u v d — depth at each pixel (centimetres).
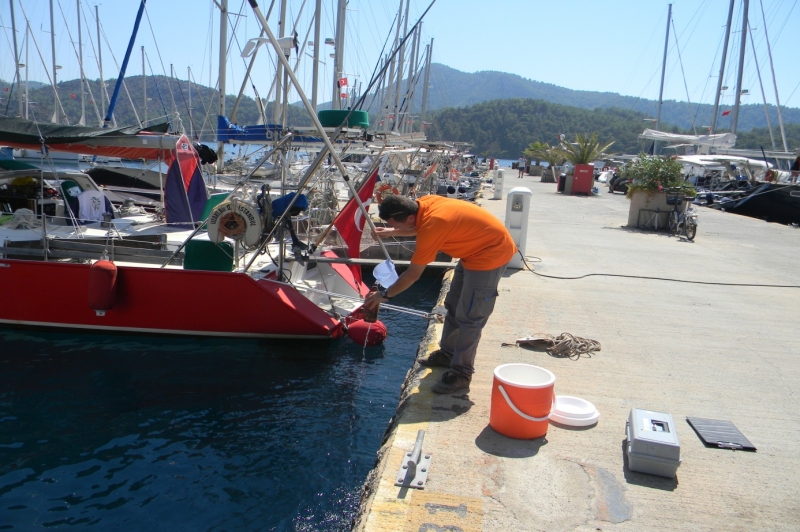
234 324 781
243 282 761
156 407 632
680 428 412
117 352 765
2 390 657
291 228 787
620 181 2917
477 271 427
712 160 3138
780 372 525
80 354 755
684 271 976
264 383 699
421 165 2022
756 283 898
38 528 441
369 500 327
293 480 510
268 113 2230
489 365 516
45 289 782
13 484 492
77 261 848
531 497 323
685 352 572
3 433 571
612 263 1022
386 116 3177
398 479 335
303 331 779
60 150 991
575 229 1454
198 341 801
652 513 312
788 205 1941
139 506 470
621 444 383
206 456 545
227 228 766
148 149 1080
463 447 372
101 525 446
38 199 1000
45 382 679
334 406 650
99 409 624
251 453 551
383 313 1040
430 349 556
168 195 1028
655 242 1287
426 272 1344
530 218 1673
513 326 638
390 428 422
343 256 1092
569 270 949
